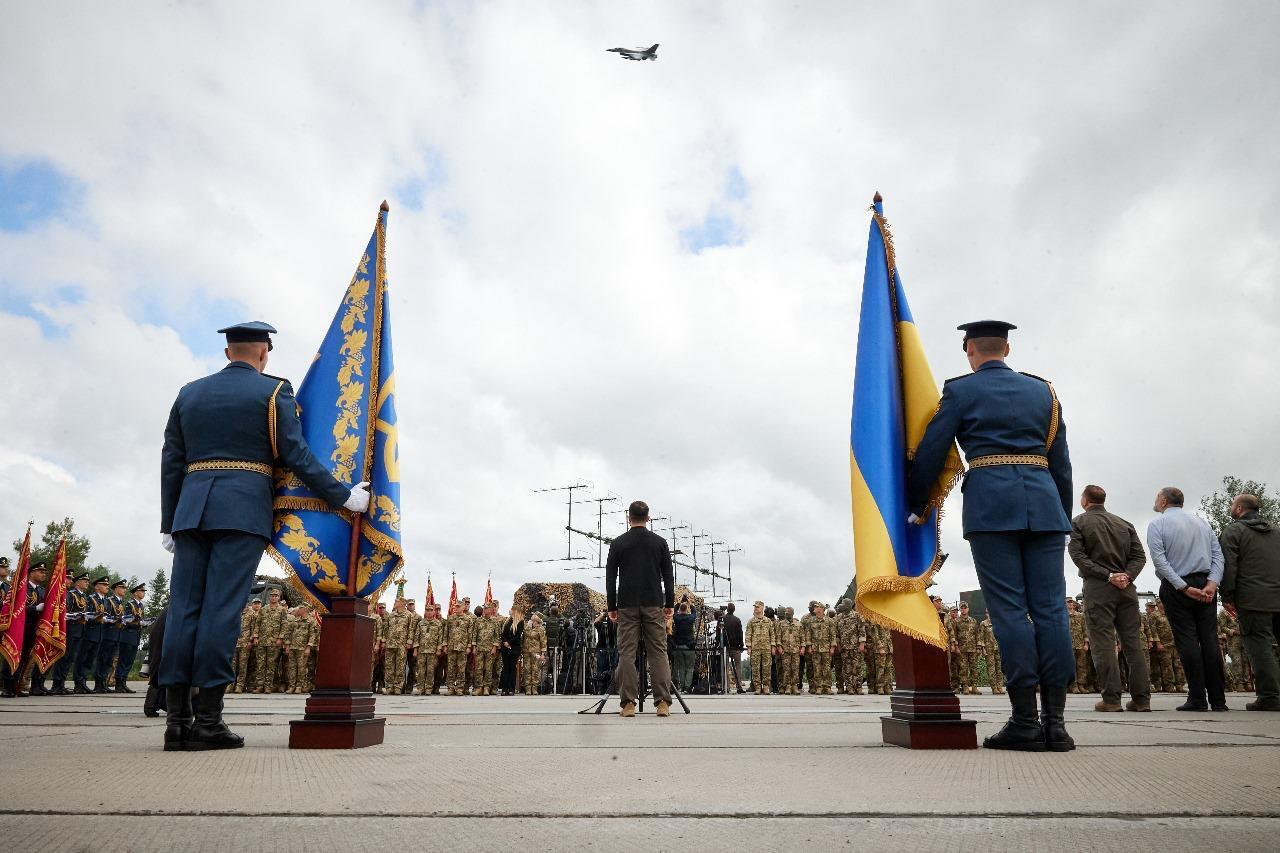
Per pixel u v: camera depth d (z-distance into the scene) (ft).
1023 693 12.12
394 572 13.71
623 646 24.70
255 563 13.20
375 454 14.20
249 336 14.30
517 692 64.80
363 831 6.19
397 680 58.03
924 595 13.00
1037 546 12.62
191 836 5.97
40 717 21.22
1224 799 7.45
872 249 14.85
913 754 11.47
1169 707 27.78
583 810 7.01
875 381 14.02
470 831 6.22
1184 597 25.50
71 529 146.51
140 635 54.75
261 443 13.41
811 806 7.18
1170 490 26.53
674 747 12.71
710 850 5.63
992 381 13.20
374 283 14.89
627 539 25.64
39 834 5.98
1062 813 6.82
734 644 63.82
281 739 14.26
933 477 13.38
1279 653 25.11
